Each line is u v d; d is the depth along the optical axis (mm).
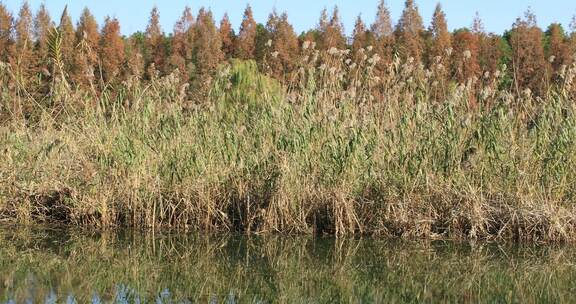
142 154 8578
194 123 8914
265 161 8555
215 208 8617
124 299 5418
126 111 9102
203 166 8594
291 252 7348
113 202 8484
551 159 8156
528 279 6375
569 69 8500
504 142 8359
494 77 9188
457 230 8156
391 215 8258
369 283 6176
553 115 8430
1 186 8664
